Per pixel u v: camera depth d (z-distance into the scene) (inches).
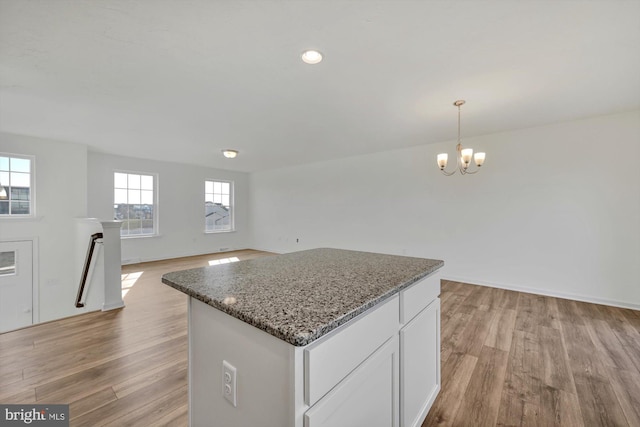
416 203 191.0
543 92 103.4
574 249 138.8
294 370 28.8
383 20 64.6
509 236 156.4
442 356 87.2
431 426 59.3
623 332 103.1
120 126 141.7
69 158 173.5
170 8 60.5
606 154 130.4
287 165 265.6
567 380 74.8
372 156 212.5
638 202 124.3
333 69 86.5
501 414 62.8
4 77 90.6
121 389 69.7
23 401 65.2
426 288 61.3
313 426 29.6
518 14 62.3
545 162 145.2
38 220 162.4
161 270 200.5
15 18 62.7
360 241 221.0
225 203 295.3
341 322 33.1
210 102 111.5
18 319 156.7
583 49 75.8
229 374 38.3
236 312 35.0
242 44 73.8
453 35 70.1
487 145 162.2
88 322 110.1
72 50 75.9
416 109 120.0
